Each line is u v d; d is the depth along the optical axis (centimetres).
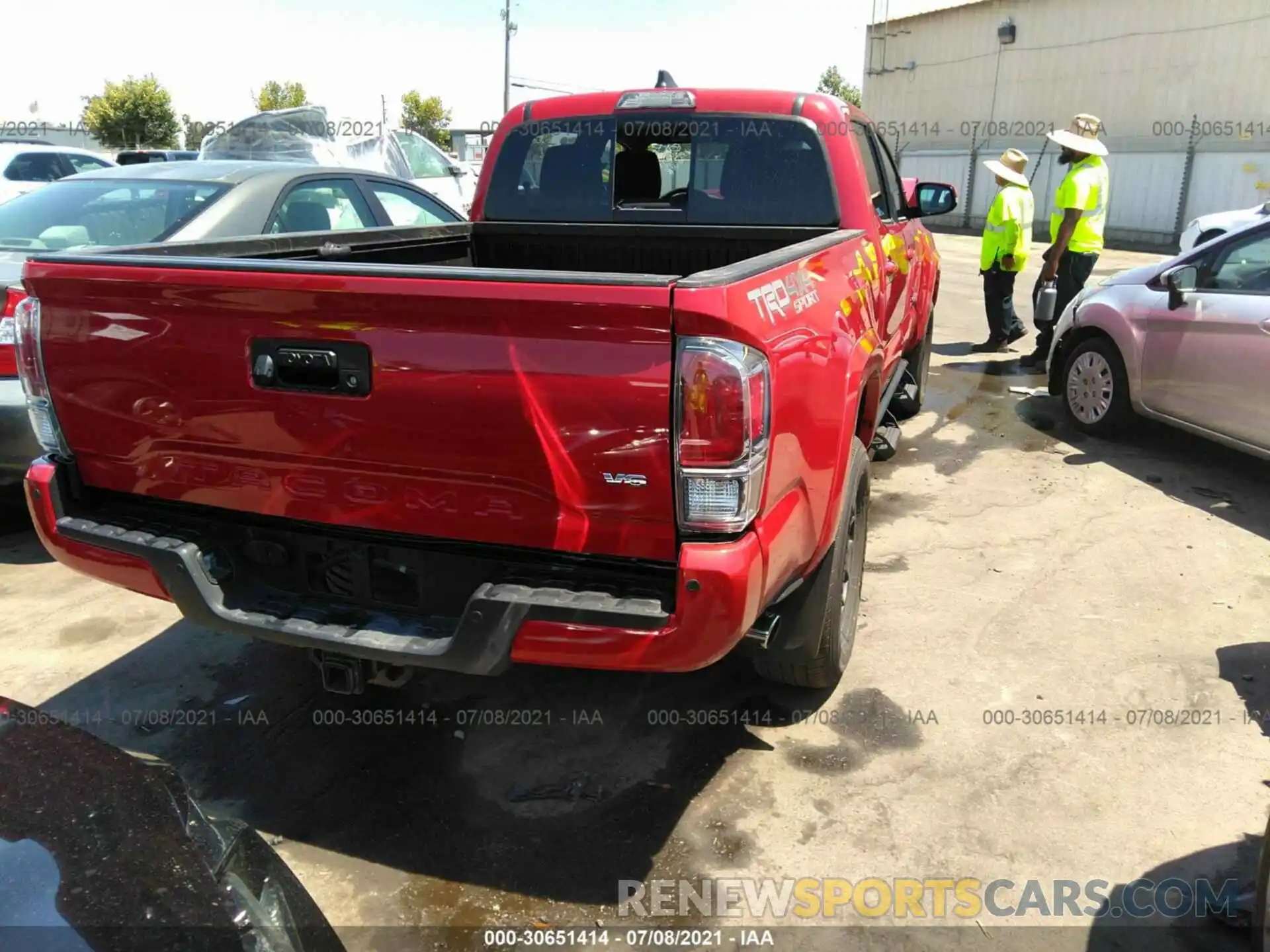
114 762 198
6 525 500
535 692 346
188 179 521
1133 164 2281
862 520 346
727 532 213
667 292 198
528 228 447
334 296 221
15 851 166
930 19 2883
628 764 304
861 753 308
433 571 243
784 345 228
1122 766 300
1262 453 519
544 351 210
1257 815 279
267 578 265
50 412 271
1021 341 980
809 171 405
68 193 520
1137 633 381
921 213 548
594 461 214
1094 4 2408
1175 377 566
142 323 247
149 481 266
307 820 278
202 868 175
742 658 367
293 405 236
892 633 382
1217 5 2134
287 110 1238
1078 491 541
